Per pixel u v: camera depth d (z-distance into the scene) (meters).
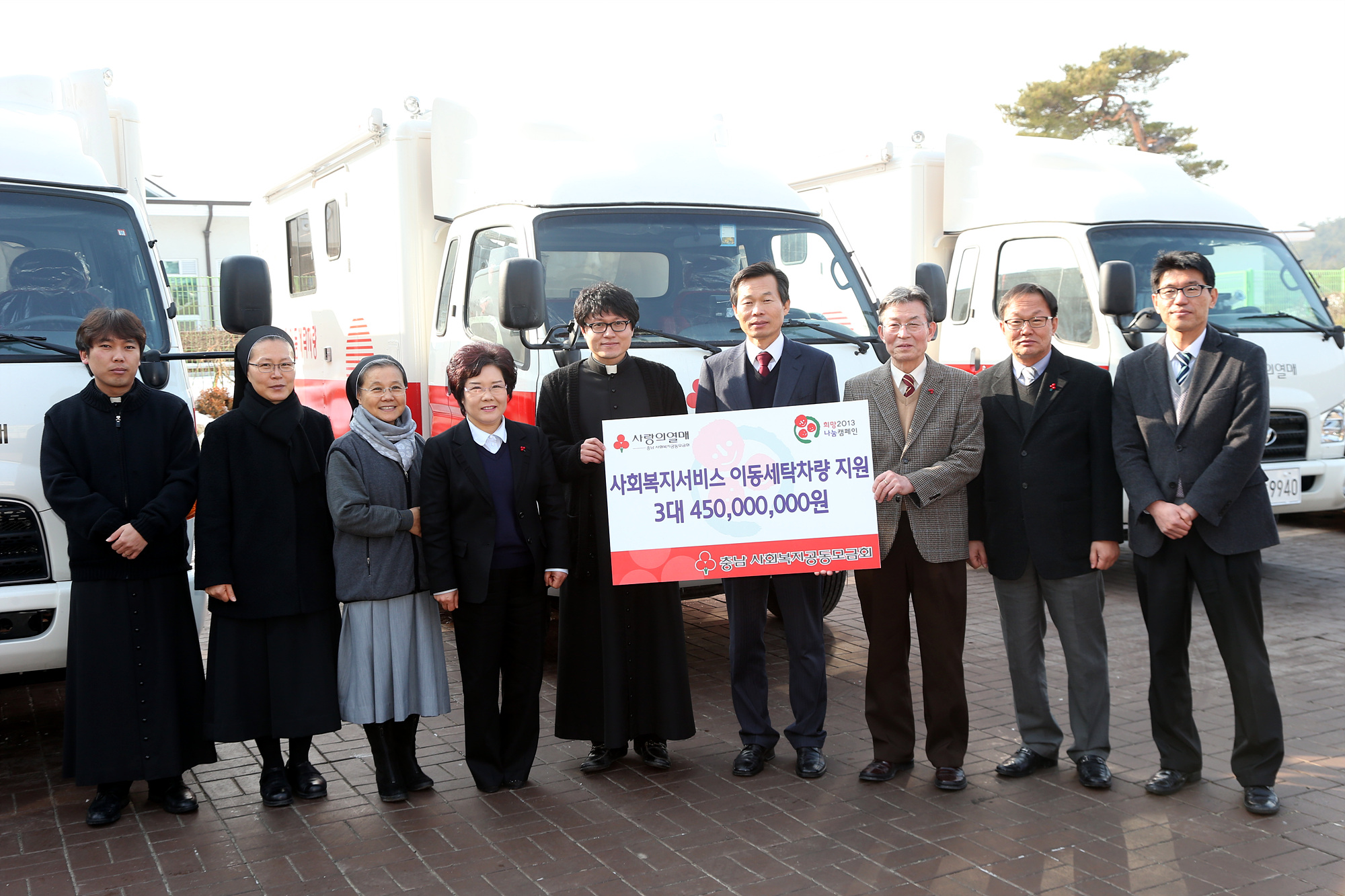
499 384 4.64
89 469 4.40
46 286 5.16
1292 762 4.77
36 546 4.71
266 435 4.48
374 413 4.66
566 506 4.93
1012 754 4.95
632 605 4.81
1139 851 3.96
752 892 3.75
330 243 8.45
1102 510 4.47
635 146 6.88
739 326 6.52
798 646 4.80
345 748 5.33
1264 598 7.76
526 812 4.49
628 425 4.65
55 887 3.91
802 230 6.96
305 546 4.51
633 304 4.88
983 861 3.92
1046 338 4.55
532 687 4.76
